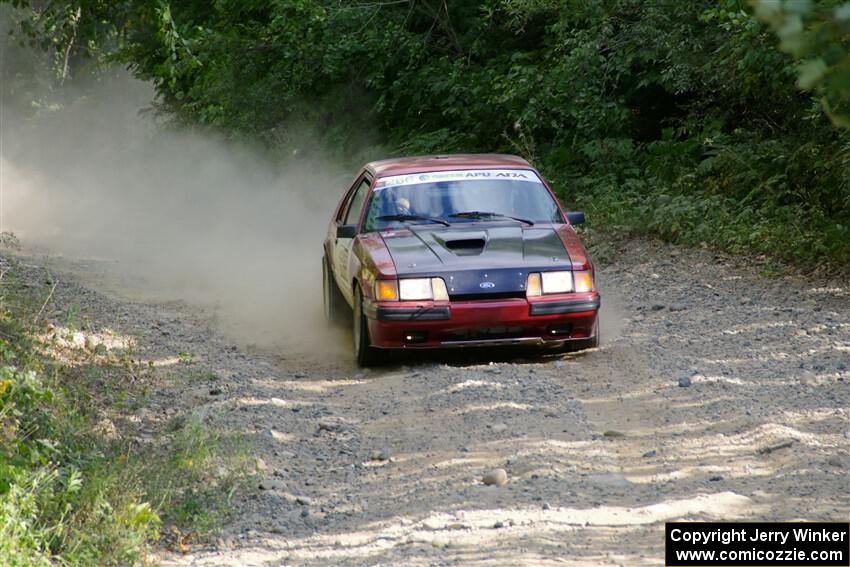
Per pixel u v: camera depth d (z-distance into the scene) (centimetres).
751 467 2495
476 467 2636
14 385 2684
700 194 6056
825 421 2781
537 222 3906
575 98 6806
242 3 8412
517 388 3262
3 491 2159
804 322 3950
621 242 5847
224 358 3888
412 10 8175
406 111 8400
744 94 5922
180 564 2195
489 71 7581
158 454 2767
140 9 5319
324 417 3159
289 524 2412
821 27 1061
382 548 2161
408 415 3111
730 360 3494
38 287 4731
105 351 3750
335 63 7962
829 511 2170
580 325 3603
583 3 6725
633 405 3081
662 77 6506
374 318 3528
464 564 1997
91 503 2323
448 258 3578
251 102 8506
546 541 2097
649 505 2278
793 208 5584
